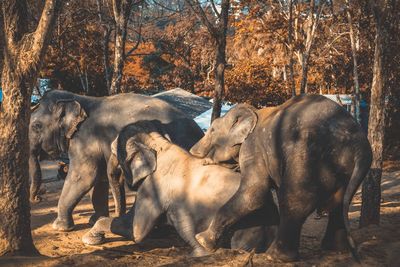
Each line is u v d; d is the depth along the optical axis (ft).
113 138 27.48
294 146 18.98
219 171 21.47
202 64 139.54
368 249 21.27
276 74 120.57
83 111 28.43
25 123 20.93
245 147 20.70
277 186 19.90
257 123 20.75
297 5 89.92
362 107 87.15
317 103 19.47
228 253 20.11
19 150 20.83
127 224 23.29
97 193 29.86
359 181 18.78
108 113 27.96
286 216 19.07
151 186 22.56
